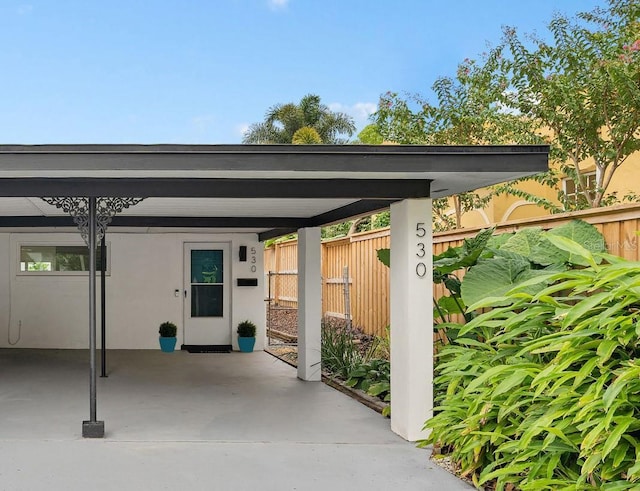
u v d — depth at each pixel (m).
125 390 8.50
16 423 6.61
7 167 4.95
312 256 9.29
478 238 6.52
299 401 7.81
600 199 7.80
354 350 9.47
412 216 5.80
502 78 9.09
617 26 8.08
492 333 5.71
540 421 3.75
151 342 12.80
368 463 5.23
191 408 7.39
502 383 4.20
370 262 10.66
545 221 6.37
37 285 12.72
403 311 5.95
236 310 12.70
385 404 7.41
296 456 5.43
